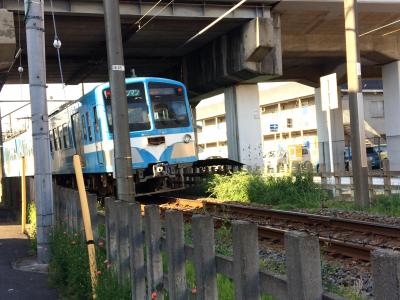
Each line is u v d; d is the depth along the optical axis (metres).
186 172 22.39
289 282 2.77
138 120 16.25
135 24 21.86
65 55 26.83
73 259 6.79
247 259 3.13
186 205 15.92
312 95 49.47
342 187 15.80
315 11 23.25
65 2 19.33
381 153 37.81
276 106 56.50
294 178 16.38
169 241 4.29
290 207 14.48
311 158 48.22
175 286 4.18
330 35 26.83
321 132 35.78
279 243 9.09
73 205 8.25
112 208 6.07
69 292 6.75
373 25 26.30
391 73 29.91
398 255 2.13
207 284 3.66
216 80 25.80
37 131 9.16
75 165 6.77
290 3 22.11
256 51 22.42
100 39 23.91
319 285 2.65
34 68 9.18
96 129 16.48
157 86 16.77
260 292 3.16
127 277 5.53
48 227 9.05
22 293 7.09
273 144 57.19
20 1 18.89
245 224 3.15
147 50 27.11
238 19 22.27
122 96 10.62
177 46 26.67
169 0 20.66
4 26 18.44
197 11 21.38
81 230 7.58
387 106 30.36
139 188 18.20
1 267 8.71
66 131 20.17
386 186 14.35
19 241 11.40
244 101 26.23
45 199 9.08
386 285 2.14
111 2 10.57
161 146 16.41
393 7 23.62
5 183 22.17
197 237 3.74
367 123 51.12
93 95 16.50
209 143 66.69
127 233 5.55
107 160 15.98
